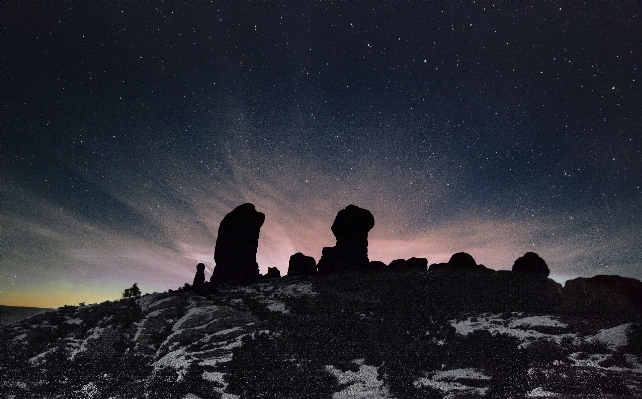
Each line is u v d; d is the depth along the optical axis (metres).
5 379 19.38
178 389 16.88
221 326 22.05
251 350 19.27
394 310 22.47
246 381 16.98
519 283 23.97
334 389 16.28
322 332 20.61
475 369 16.50
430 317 21.45
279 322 22.05
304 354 18.84
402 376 16.45
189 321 22.73
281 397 15.88
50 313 28.44
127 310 26.39
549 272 26.27
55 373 19.67
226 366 18.23
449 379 15.99
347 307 23.31
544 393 14.08
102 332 23.58
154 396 16.69
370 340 19.67
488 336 18.48
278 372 17.55
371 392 15.86
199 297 26.98
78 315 27.28
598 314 20.05
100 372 19.50
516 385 14.80
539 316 20.09
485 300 22.62
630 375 14.55
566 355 16.39
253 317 22.94
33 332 24.89
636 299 20.88
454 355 17.59
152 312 25.25
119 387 17.92
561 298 21.84
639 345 16.14
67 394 17.72
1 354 22.16
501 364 16.28
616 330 17.42
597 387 13.98
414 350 18.31
